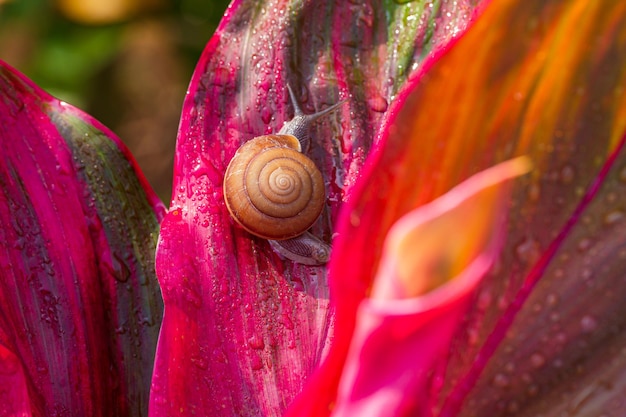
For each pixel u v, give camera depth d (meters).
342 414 0.19
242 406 0.27
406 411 0.19
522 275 0.22
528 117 0.21
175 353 0.27
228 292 0.27
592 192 0.21
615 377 0.22
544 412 0.22
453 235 0.16
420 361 0.18
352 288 0.21
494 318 0.22
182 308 0.27
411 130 0.21
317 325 0.27
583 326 0.22
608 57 0.21
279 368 0.27
